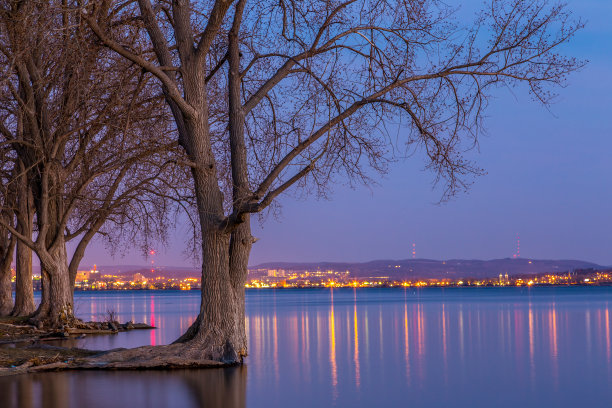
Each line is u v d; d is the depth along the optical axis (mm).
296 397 16359
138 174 26250
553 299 134375
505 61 19484
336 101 20328
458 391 17953
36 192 30109
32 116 27984
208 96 24656
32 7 18500
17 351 21516
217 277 19594
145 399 14812
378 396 16953
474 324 48312
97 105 24703
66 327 30688
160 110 25016
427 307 89312
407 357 25891
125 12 21359
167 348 19375
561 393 17734
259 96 20609
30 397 14844
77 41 19391
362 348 29703
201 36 21625
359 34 20250
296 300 155000
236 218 18906
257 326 46875
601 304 97500
